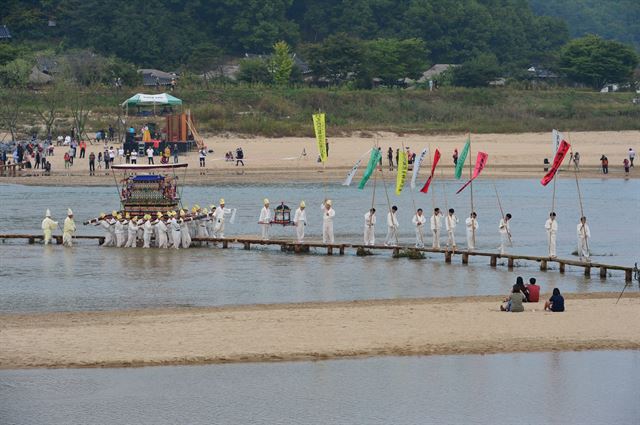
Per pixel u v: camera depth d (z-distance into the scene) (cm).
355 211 10512
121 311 5778
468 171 14950
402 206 10944
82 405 4362
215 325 5338
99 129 18450
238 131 18850
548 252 7794
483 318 5475
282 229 9200
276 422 4241
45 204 11194
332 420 4269
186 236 8162
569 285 6575
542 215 10325
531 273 7044
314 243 7912
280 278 6819
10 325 5388
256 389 4522
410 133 19812
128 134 15538
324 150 8156
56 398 4403
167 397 4434
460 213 10406
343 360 4819
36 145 15900
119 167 8419
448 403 4425
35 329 5256
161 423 4209
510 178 14112
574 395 4519
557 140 7281
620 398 4503
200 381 4584
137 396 4431
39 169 14825
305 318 5494
